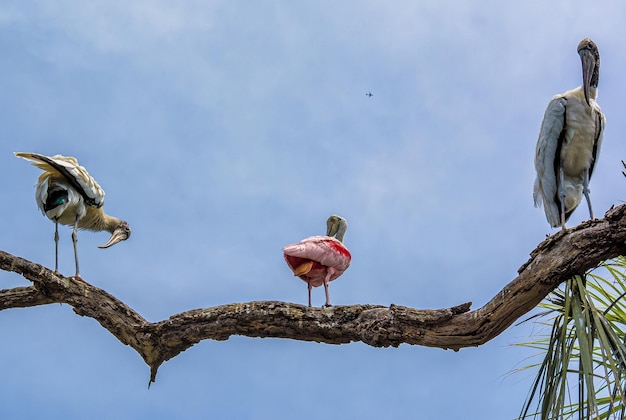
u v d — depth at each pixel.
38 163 9.87
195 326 7.55
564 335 6.31
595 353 6.52
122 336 7.92
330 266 9.20
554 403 6.14
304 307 7.40
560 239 6.49
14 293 8.18
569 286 6.47
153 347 7.79
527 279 6.53
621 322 6.73
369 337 7.11
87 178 10.12
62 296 8.05
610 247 6.37
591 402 5.81
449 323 6.87
